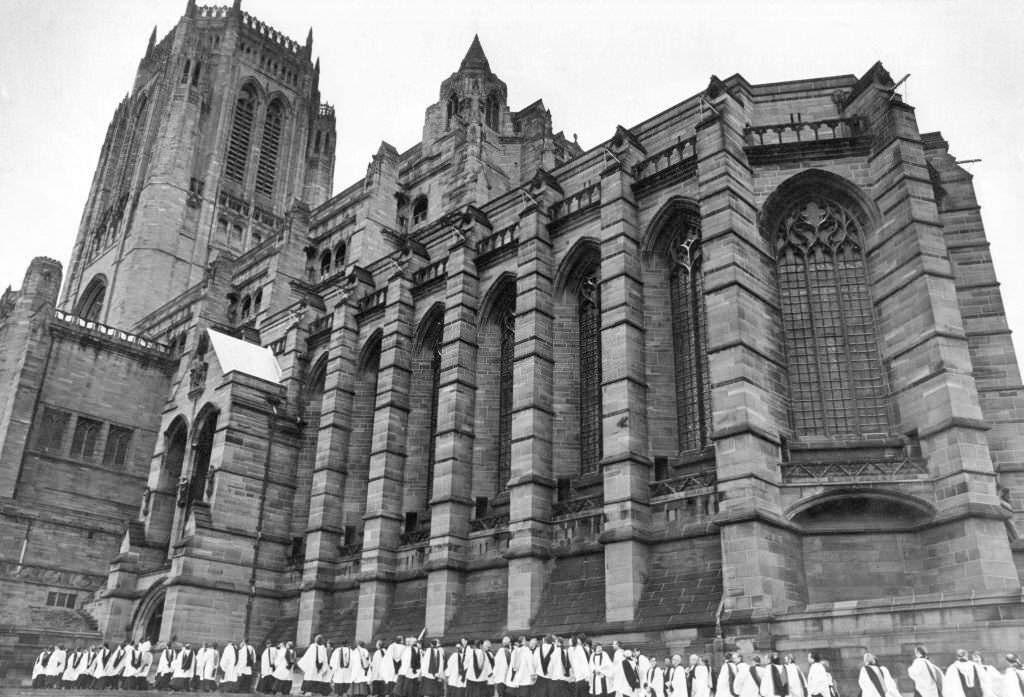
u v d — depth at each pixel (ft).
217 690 134.00
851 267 127.13
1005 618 78.84
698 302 135.64
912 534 106.83
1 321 252.62
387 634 151.12
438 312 181.78
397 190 252.42
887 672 70.95
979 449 104.99
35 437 230.48
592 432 144.77
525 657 95.96
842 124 133.49
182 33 396.16
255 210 386.11
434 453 171.42
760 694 76.64
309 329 216.13
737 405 111.34
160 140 363.76
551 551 133.08
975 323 133.69
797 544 108.78
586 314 152.87
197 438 203.92
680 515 119.03
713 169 127.75
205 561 178.29
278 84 426.51
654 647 106.93
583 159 173.68
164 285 340.39
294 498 198.59
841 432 118.62
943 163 147.02
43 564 211.00
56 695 122.62
